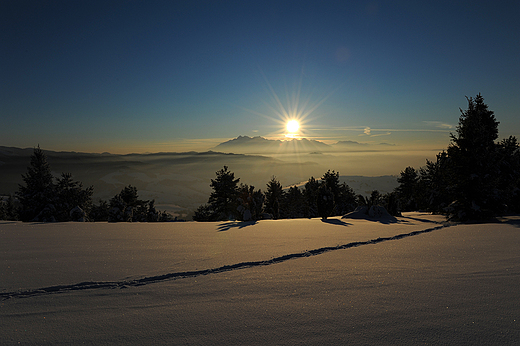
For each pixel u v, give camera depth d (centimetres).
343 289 452
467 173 1827
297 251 772
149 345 287
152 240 977
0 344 292
